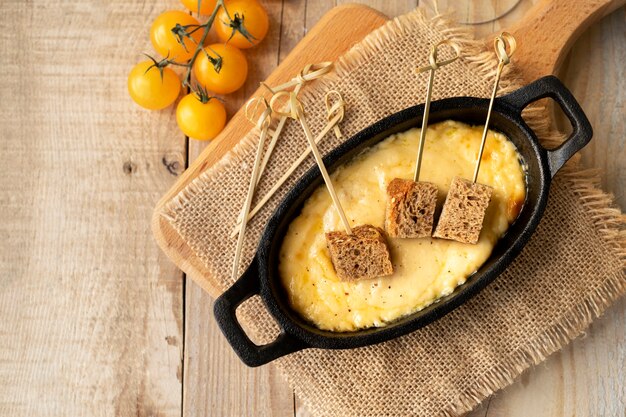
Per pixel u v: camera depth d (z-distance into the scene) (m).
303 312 0.52
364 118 0.55
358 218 0.52
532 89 0.50
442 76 0.55
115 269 0.59
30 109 0.60
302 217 0.52
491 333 0.55
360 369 0.56
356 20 0.57
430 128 0.52
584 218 0.55
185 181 0.57
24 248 0.60
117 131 0.59
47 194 0.60
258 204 0.55
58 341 0.60
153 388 0.59
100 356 0.59
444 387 0.56
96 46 0.60
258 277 0.50
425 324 0.50
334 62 0.56
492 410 0.58
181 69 0.59
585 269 0.55
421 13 0.56
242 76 0.57
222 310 0.49
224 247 0.56
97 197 0.59
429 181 0.52
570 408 0.58
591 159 0.59
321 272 0.52
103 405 0.59
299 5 0.59
